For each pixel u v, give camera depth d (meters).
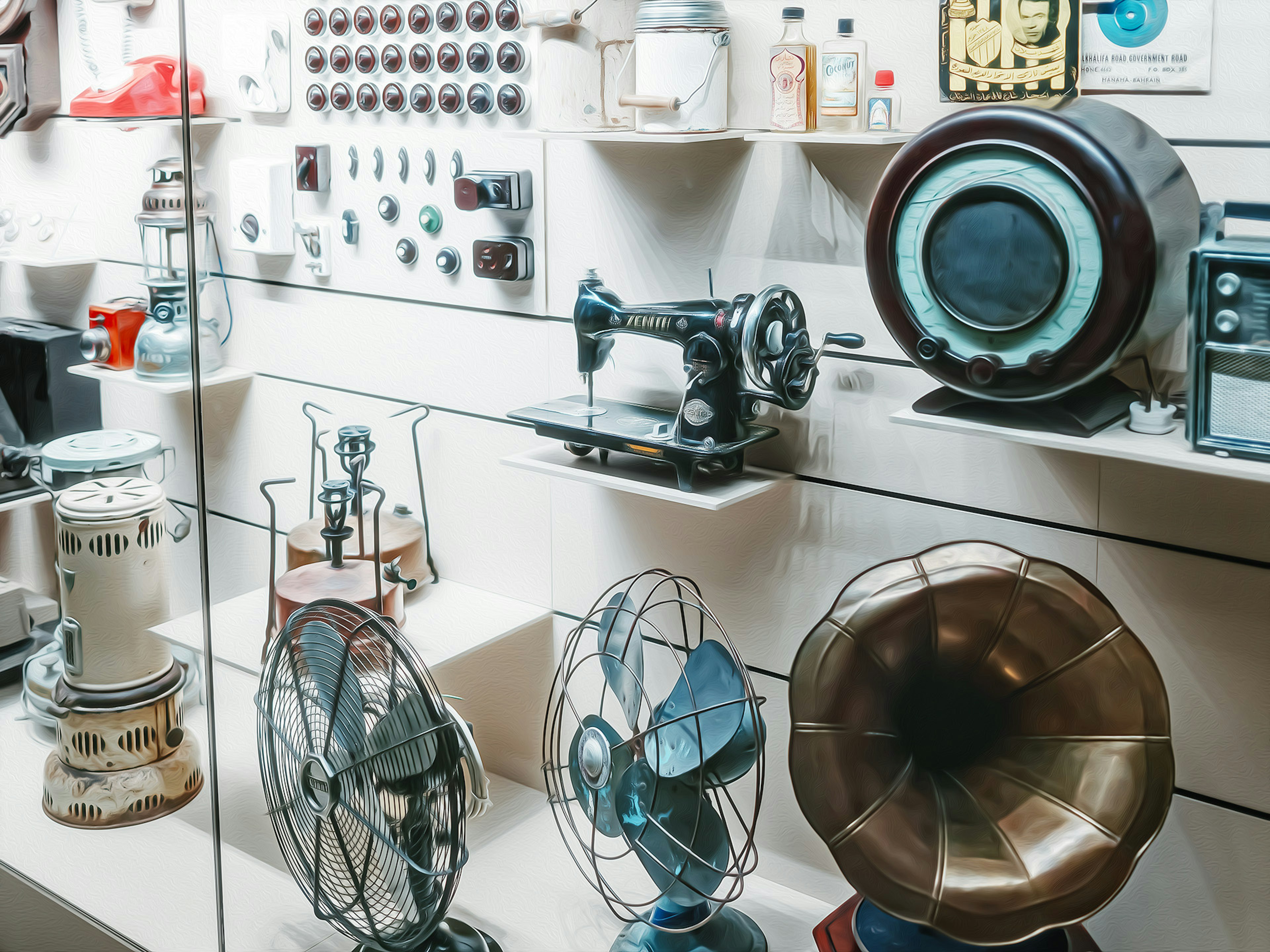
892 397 1.50
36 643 1.98
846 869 1.30
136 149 1.96
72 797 1.95
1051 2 1.26
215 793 1.90
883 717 1.37
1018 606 1.31
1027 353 1.18
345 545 1.92
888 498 1.54
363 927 1.66
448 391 1.95
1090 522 1.39
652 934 1.57
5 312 1.91
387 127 1.90
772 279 1.57
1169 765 1.22
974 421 1.25
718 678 1.45
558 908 1.72
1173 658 1.37
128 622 1.93
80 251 1.94
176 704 1.99
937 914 1.25
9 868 1.91
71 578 1.89
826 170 1.48
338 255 2.02
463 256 1.87
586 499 1.84
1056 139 1.11
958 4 1.31
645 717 1.84
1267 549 1.28
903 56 1.40
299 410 2.13
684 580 1.58
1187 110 1.24
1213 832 1.38
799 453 1.60
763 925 1.66
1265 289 1.06
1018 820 1.30
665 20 1.41
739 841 1.78
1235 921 1.39
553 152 1.73
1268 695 1.31
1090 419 1.20
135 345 1.99
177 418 2.04
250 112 2.02
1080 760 1.28
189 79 1.99
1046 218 1.13
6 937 1.95
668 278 1.66
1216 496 1.30
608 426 1.60
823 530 1.60
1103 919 1.48
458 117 1.82
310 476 2.13
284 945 1.75
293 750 1.66
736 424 1.51
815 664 1.35
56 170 1.91
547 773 1.82
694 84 1.42
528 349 1.84
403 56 1.85
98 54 1.89
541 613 1.93
